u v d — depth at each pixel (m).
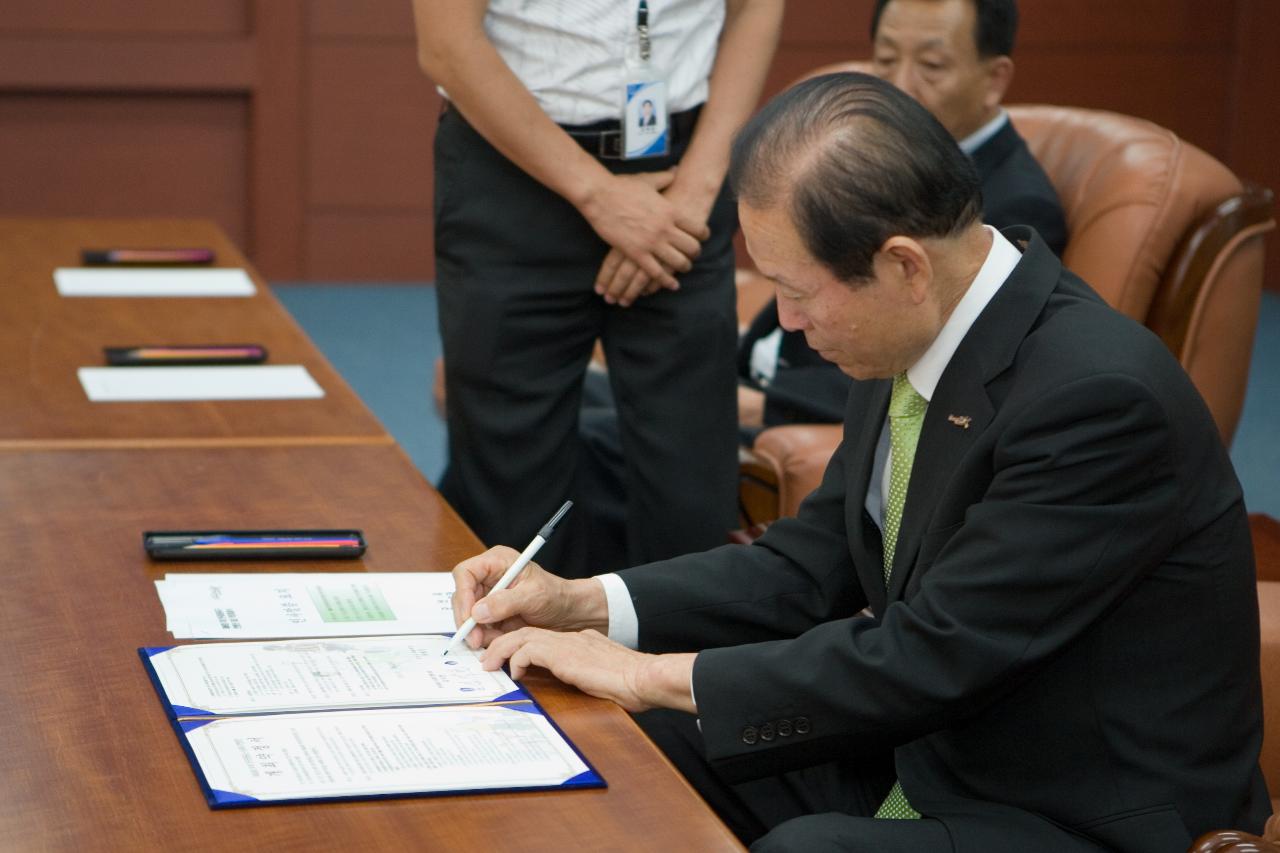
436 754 1.39
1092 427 1.51
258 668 1.55
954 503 1.60
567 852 1.25
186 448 2.26
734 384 2.78
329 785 1.32
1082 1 7.29
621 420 2.78
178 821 1.26
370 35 6.96
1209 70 7.43
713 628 1.83
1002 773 1.63
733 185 1.57
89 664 1.55
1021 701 1.61
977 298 1.61
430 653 1.62
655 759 1.42
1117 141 3.10
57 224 3.94
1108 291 2.96
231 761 1.35
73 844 1.22
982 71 3.02
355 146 7.07
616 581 1.80
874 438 1.78
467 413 2.71
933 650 1.53
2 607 1.68
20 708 1.45
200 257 3.55
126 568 1.80
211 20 6.81
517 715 1.49
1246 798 1.63
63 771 1.34
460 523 2.01
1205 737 1.60
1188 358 2.93
